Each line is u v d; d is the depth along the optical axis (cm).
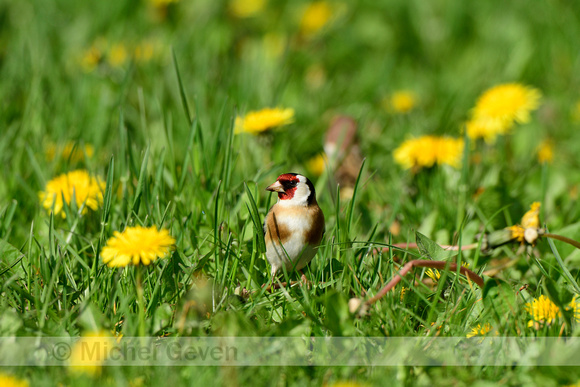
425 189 988
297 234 751
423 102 1514
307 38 1756
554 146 1269
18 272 694
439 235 840
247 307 650
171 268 666
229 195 854
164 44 1603
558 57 1642
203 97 1278
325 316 608
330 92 1509
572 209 930
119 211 823
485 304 628
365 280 688
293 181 755
